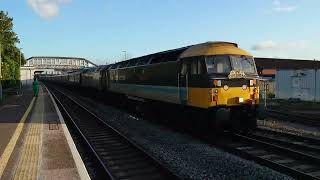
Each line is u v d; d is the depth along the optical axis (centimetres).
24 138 1394
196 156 1241
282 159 1187
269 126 1848
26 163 1007
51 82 11681
